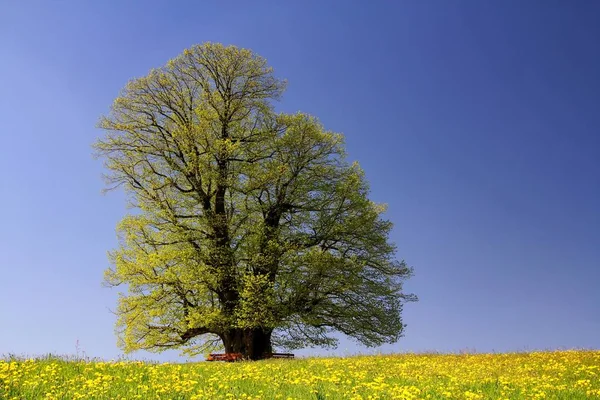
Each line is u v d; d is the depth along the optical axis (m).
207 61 24.88
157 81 24.58
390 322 25.39
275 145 25.11
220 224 24.19
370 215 25.33
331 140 25.36
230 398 9.74
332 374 13.50
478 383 12.11
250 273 23.72
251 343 24.23
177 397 9.78
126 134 24.91
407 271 26.53
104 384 10.59
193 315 22.91
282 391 10.73
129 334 24.22
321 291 24.41
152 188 24.72
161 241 24.73
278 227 25.08
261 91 25.59
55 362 13.81
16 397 9.01
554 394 10.79
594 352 19.17
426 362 17.42
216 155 24.75
